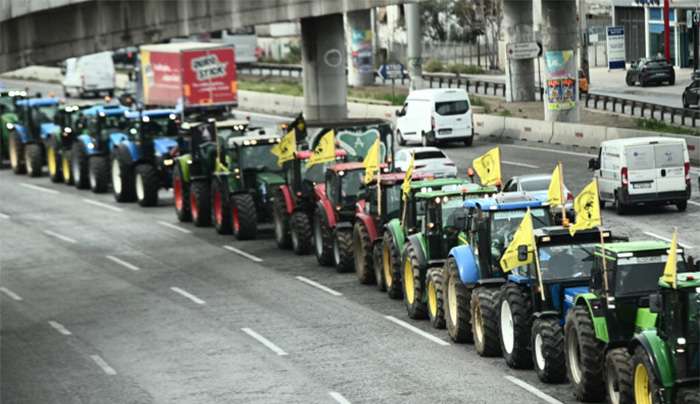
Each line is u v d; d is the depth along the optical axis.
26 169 155.00
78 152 139.75
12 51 111.00
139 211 125.19
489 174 77.88
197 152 115.25
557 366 58.94
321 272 91.56
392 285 80.31
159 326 77.75
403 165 119.88
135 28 122.06
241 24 134.50
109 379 66.00
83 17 116.81
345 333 72.81
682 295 48.44
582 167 132.50
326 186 93.19
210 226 114.81
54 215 124.75
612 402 53.25
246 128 113.69
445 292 69.62
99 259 102.06
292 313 78.94
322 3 143.62
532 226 61.25
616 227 99.25
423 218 75.25
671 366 49.12
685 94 169.50
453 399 58.38
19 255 105.62
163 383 64.62
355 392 60.81
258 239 107.31
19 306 86.38
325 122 111.69
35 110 155.25
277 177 106.81
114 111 137.88
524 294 61.66
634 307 53.56
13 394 63.97
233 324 76.94
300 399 60.22
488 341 64.75
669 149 104.00
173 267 97.06
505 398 57.94
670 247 51.72
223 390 62.66
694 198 110.69
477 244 66.06
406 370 64.06
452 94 159.88
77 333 77.25
